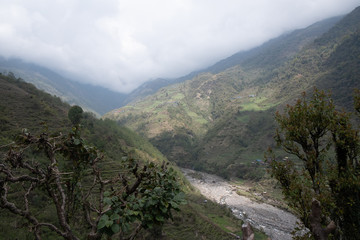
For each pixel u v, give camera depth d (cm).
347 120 861
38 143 389
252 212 5666
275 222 5038
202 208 5362
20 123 4316
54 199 371
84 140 447
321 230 423
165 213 358
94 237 325
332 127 866
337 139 861
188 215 4188
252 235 318
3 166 334
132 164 421
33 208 1789
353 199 801
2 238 1215
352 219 791
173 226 3675
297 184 909
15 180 341
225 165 10200
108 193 368
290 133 927
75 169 472
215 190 7688
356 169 850
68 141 429
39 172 383
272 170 999
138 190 398
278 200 6506
